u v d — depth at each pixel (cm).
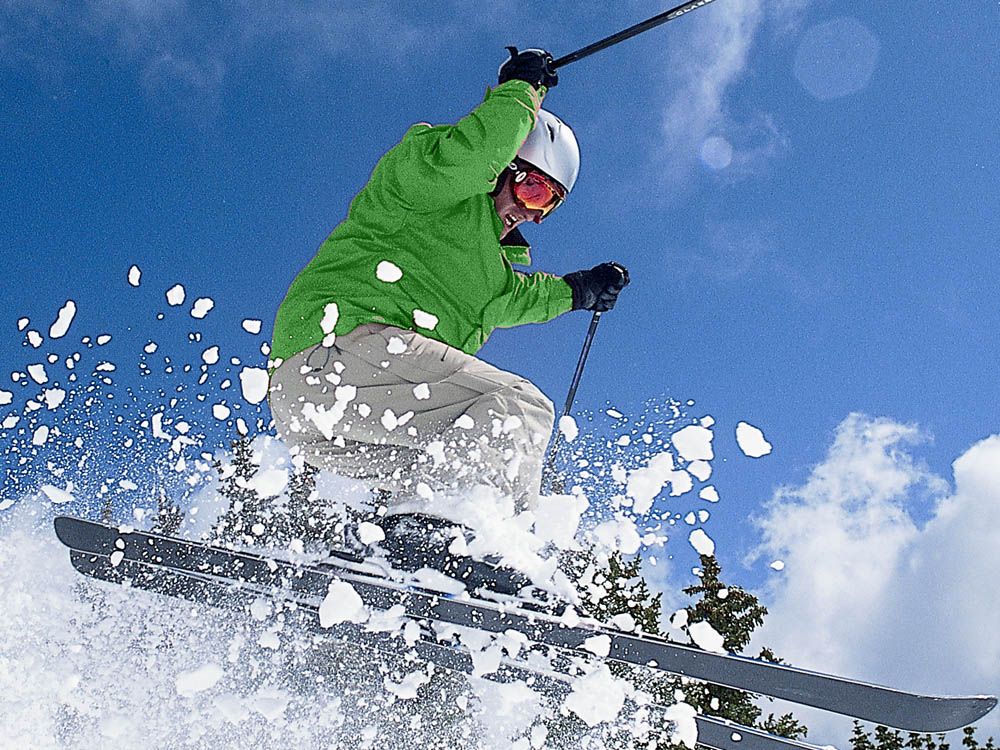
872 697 204
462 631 223
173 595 261
